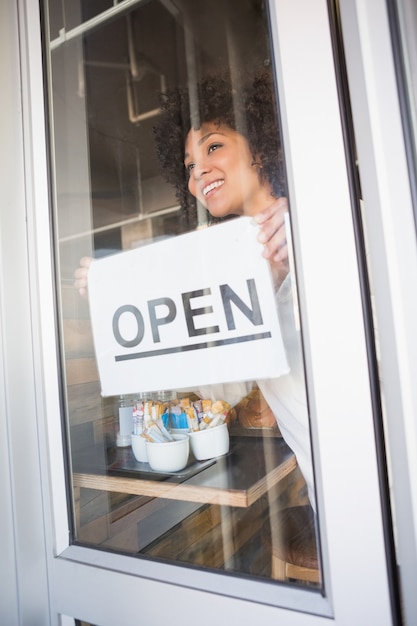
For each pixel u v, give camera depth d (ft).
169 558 2.08
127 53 4.32
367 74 1.48
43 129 2.51
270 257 2.02
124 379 2.43
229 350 2.13
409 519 1.38
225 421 2.40
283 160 1.73
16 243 2.41
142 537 2.33
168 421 2.51
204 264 2.22
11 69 2.50
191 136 2.93
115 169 4.34
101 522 2.41
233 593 1.76
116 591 2.04
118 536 2.34
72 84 2.86
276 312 1.98
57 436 2.35
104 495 2.48
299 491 1.98
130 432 2.68
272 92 1.96
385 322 1.44
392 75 1.45
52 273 2.43
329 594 1.57
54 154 2.57
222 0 3.20
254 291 2.06
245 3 2.59
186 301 2.25
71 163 2.77
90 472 2.52
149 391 2.37
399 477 1.41
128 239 4.16
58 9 2.76
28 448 2.32
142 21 3.98
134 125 4.62
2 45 2.47
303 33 1.67
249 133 2.34
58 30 2.74
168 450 2.32
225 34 3.05
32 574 2.22
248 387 2.36
